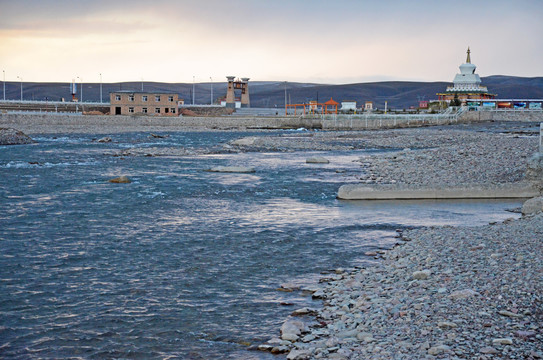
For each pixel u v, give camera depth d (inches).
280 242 941.8
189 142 3700.8
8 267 785.6
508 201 1348.4
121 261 819.4
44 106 6806.1
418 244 851.4
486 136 3629.4
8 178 1824.6
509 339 438.0
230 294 668.1
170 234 1003.9
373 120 5698.8
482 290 565.0
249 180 1790.1
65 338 541.0
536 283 561.0
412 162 2066.9
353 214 1196.5
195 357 496.4
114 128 5231.3
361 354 454.0
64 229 1046.4
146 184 1690.5
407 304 558.6
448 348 434.0
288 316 590.6
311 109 6796.3
